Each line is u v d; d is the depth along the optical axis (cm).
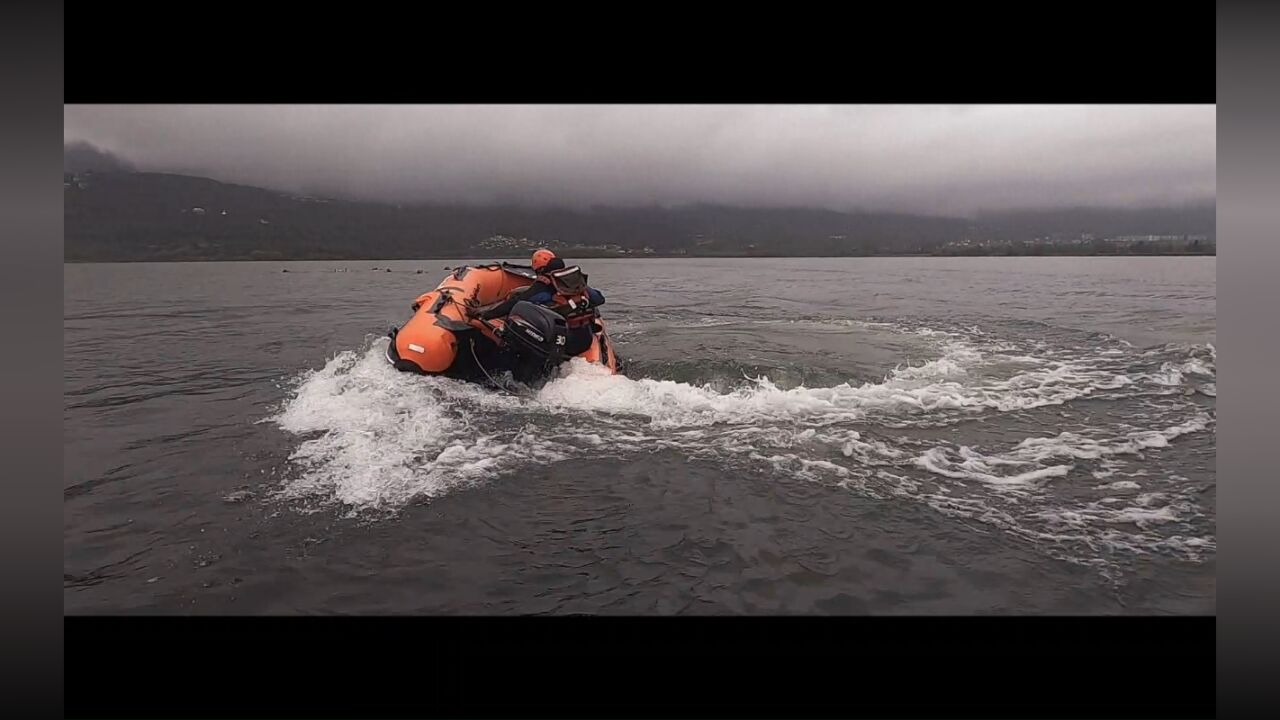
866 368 714
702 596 285
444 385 584
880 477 407
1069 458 442
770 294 1703
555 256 658
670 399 565
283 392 609
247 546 321
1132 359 766
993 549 321
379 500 370
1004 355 796
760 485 393
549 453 442
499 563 307
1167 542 329
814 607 279
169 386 634
